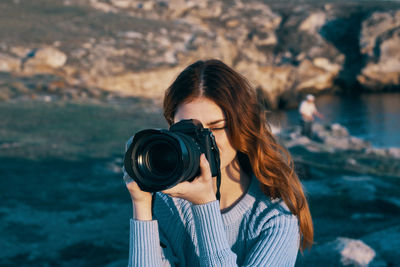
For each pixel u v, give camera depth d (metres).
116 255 6.17
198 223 1.51
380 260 4.81
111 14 46.62
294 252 1.62
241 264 1.65
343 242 4.82
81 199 8.67
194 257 1.72
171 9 52.25
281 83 44.59
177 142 1.30
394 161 14.30
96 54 34.25
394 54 47.00
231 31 50.94
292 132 18.33
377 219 7.56
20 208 8.00
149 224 1.58
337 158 14.04
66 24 40.66
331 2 62.34
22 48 32.59
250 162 1.66
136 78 32.31
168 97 1.63
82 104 22.42
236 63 45.53
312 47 50.22
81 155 12.16
